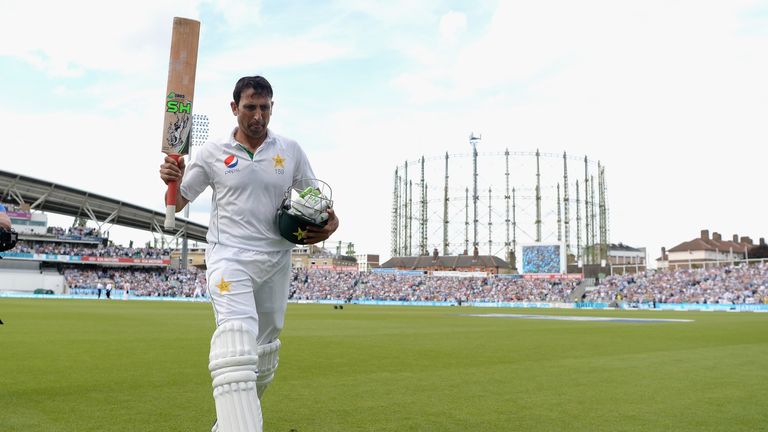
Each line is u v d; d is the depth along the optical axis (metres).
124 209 79.81
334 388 7.29
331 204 3.91
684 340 15.86
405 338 15.84
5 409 5.74
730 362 10.56
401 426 5.20
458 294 74.69
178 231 85.19
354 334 17.25
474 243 102.25
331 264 127.38
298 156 4.19
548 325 23.52
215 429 3.85
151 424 5.12
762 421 5.54
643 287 68.06
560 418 5.59
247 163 3.84
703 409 6.08
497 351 12.34
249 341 3.36
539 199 99.75
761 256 108.94
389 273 88.19
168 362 9.62
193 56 3.90
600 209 100.94
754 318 33.84
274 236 3.93
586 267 88.06
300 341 14.54
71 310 30.09
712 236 128.25
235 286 3.63
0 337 14.03
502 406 6.17
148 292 70.88
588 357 11.27
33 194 73.19
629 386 7.60
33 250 71.69
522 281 77.44
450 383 7.77
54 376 7.98
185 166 3.88
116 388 7.01
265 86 3.79
